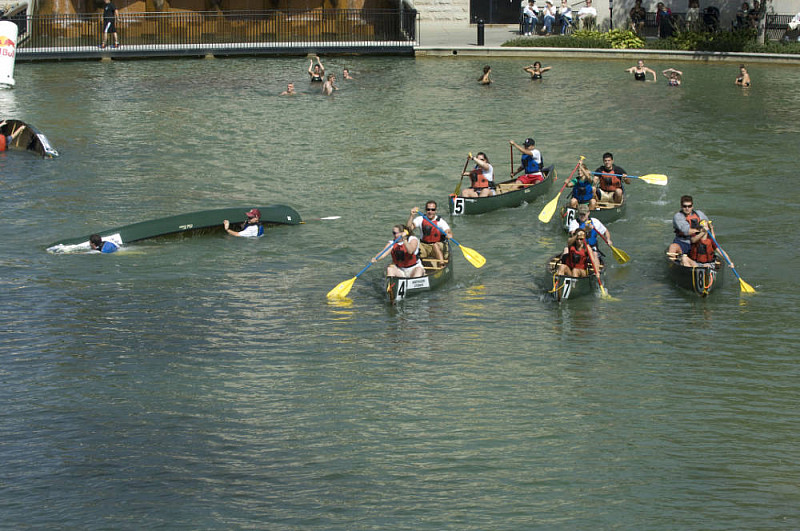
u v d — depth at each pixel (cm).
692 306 1767
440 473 1187
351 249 2103
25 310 1720
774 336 1622
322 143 3066
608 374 1476
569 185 2361
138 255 2042
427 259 1941
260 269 1975
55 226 2200
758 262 1998
